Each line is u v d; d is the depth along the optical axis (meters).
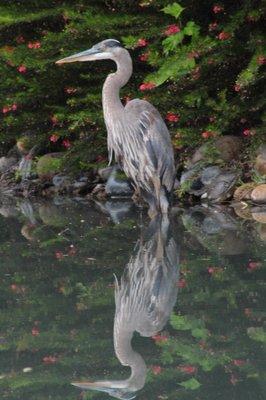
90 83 16.94
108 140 14.05
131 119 13.80
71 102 15.49
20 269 10.23
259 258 10.07
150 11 15.77
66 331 7.82
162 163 13.88
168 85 15.63
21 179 17.48
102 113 15.41
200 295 8.70
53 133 16.86
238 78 13.86
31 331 7.87
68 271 10.02
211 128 14.58
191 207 14.31
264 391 6.23
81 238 11.97
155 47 14.95
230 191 14.45
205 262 10.01
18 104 17.31
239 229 11.98
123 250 11.01
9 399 6.30
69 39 15.52
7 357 7.22
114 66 16.53
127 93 15.48
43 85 16.78
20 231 12.76
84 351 7.28
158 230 12.27
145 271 9.78
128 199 15.81
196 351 7.14
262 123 15.05
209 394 6.19
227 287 8.91
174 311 8.25
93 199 16.02
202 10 15.61
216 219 12.94
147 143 13.80
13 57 15.81
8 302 8.86
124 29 15.27
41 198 16.55
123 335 7.64
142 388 6.39
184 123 15.55
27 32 17.09
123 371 6.78
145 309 8.36
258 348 7.16
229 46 14.59
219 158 14.89
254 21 14.87
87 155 16.53
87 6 16.00
